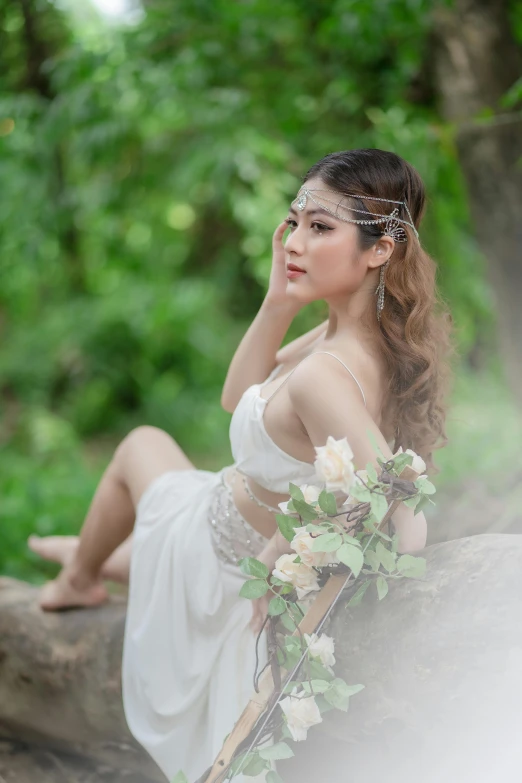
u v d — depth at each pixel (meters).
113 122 7.35
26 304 12.41
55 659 3.56
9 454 10.08
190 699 2.88
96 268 13.02
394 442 2.82
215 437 11.34
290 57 7.67
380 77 7.36
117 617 3.59
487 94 5.98
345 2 6.25
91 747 3.61
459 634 2.31
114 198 9.22
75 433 11.26
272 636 2.52
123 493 3.53
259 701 2.48
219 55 7.44
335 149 7.73
